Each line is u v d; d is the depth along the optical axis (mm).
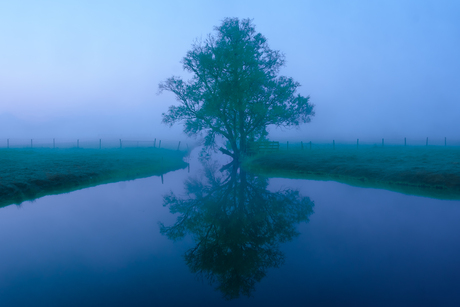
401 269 6082
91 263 6750
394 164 19078
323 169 20219
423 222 9148
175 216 10961
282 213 10969
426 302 4836
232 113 30078
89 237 8578
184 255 7336
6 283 5723
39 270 6363
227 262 6887
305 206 11711
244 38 28406
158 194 14945
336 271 6129
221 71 27797
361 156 25203
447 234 8062
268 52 29016
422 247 7199
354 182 16172
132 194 14812
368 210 10688
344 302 4914
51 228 9336
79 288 5539
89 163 22422
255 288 5535
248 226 9617
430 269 6043
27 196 13406
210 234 8977
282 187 15875
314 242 7867
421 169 15750
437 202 11453
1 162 21453
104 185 17125
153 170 23828
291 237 8328
